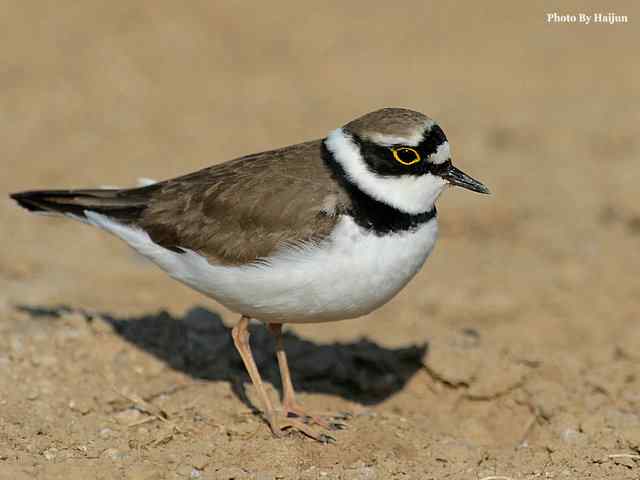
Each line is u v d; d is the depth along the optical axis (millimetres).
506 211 17312
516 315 14359
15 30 24516
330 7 28281
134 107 22000
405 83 23750
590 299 14773
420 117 9430
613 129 20938
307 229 9211
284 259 9211
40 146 19844
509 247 16797
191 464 9383
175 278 10297
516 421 11305
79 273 15148
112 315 12953
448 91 23344
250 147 20141
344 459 9805
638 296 14883
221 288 9711
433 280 15461
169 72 23797
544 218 17516
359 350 12195
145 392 10883
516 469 9703
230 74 24000
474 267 15984
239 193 9617
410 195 9344
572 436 10328
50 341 11742
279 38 26094
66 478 8930
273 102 22500
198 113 21875
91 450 9531
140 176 18641
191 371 11648
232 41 25641
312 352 12117
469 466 9758
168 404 10547
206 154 19766
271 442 9906
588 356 12711
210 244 9617
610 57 25609
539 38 26766
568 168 19391
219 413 10484
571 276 15297
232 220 9547
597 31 27203
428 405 11602
